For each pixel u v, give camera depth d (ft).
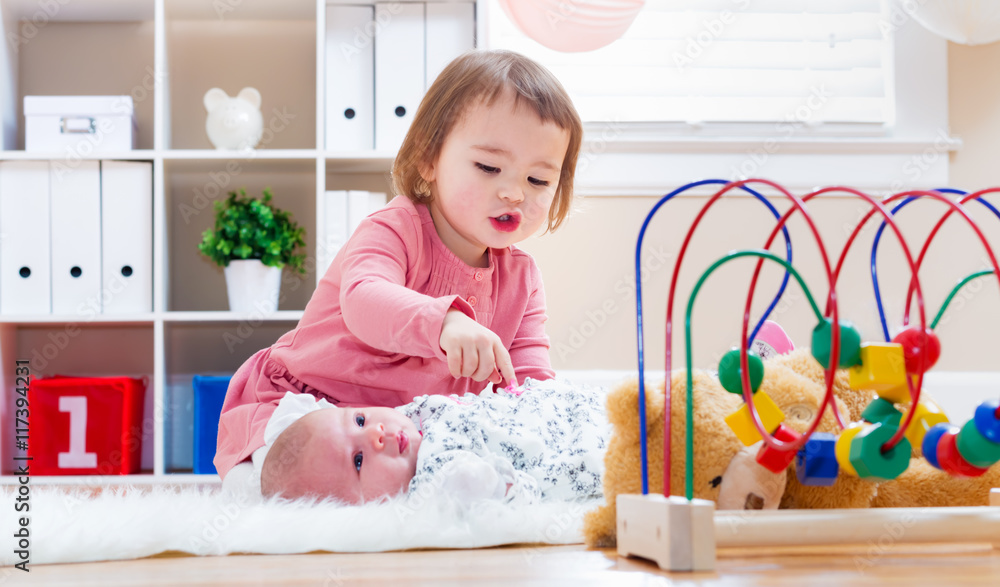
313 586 1.68
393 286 3.19
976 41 6.19
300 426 2.94
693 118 7.16
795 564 1.90
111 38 7.29
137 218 6.53
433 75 6.63
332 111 6.61
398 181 4.03
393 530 2.25
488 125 3.48
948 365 6.69
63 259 6.47
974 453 1.82
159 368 6.28
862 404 2.36
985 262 6.73
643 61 7.20
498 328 4.15
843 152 6.89
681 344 6.74
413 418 3.11
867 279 6.72
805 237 6.77
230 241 6.57
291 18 7.34
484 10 6.50
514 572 1.83
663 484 2.08
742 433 1.98
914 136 6.95
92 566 1.99
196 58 7.32
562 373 6.69
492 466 2.72
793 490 2.26
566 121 3.62
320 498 2.81
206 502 2.61
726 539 1.94
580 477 2.97
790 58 7.23
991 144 6.96
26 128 6.50
